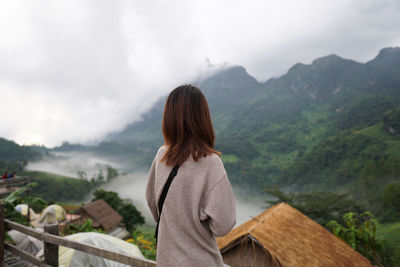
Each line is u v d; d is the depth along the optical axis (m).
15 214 7.61
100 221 28.53
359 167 91.56
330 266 5.67
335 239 6.86
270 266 5.53
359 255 6.56
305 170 118.12
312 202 30.25
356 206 29.11
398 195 47.69
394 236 26.59
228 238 6.55
